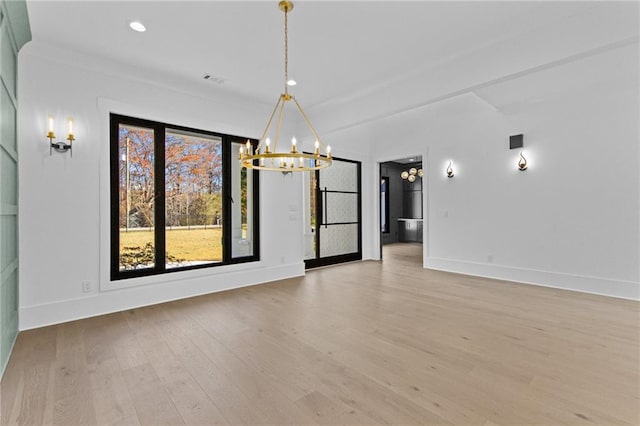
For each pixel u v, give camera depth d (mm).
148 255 3760
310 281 4840
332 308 3504
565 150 4238
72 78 3197
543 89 3924
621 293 3816
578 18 2475
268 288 4410
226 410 1743
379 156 6898
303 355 2383
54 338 2719
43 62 3031
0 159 2227
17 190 2863
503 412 1698
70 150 3176
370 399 1828
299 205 5281
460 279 4910
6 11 2248
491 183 4984
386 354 2387
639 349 2432
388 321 3082
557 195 4316
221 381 2033
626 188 3795
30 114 2961
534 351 2410
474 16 2533
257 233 4789
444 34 2793
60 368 2205
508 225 4801
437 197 5707
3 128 2293
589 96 4039
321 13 2494
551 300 3736
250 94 4254
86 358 2354
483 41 2910
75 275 3197
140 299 3609
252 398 1850
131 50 3090
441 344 2551
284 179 5078
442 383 1984
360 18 2562
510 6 2408
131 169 3662
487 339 2639
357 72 3553
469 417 1660
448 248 5566
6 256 2402
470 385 1959
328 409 1742
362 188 6957
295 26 2676
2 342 2178
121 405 1790
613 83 3766
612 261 3896
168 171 3988
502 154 4848
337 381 2021
